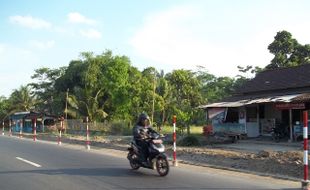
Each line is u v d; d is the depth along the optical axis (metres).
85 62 58.19
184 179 11.80
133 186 10.63
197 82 52.28
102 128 46.47
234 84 65.56
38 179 11.77
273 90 31.02
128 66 57.25
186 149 20.92
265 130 30.50
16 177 12.15
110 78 54.62
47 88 68.25
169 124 49.56
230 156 17.08
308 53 44.69
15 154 18.88
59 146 24.33
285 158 15.48
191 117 41.06
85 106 53.34
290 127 26.33
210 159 16.91
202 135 32.62
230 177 12.27
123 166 14.68
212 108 33.69
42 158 17.23
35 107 67.88
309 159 15.09
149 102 48.38
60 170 13.60
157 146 12.52
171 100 49.12
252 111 31.94
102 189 10.22
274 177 12.32
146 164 12.86
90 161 16.23
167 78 56.06
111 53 58.25
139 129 13.16
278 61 44.66
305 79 29.22
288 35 45.56
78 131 49.41
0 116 72.81
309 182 10.39
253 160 15.46
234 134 28.48
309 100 24.55
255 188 10.45
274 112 30.67
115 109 54.91
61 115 56.47
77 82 59.56
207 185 10.82
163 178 11.97
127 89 53.97
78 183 11.09
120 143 26.72
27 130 55.19
